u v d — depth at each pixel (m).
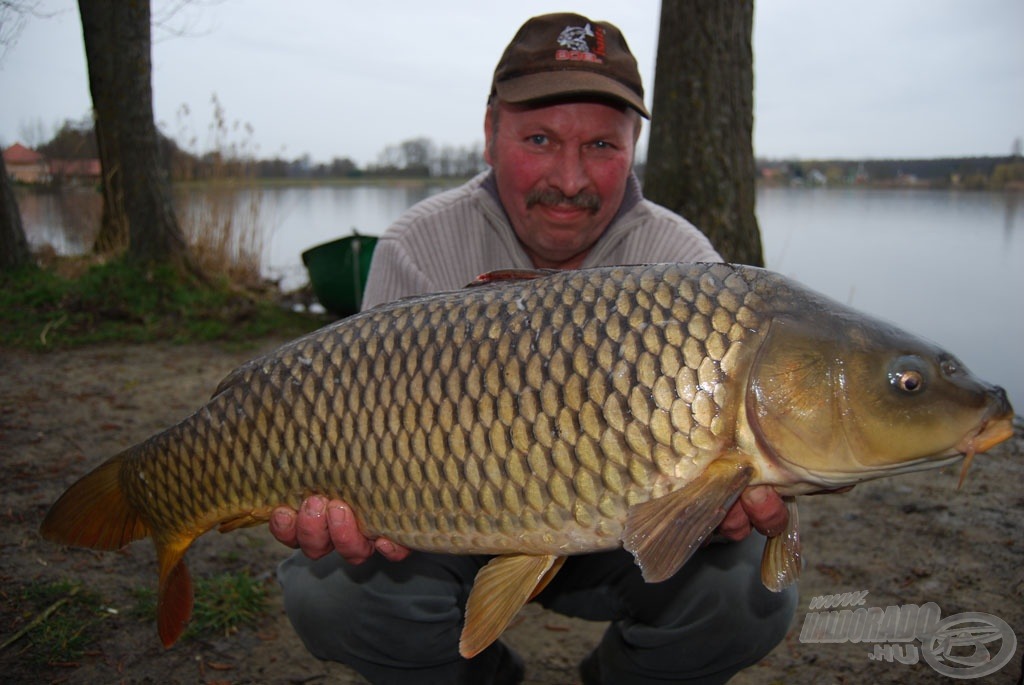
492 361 1.61
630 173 2.44
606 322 1.57
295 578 2.15
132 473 1.95
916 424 1.52
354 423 1.70
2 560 3.07
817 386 1.53
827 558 3.15
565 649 2.73
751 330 1.55
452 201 2.44
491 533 1.65
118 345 6.56
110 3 7.34
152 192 7.64
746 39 5.85
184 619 2.00
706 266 1.62
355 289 7.05
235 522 1.90
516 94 2.16
